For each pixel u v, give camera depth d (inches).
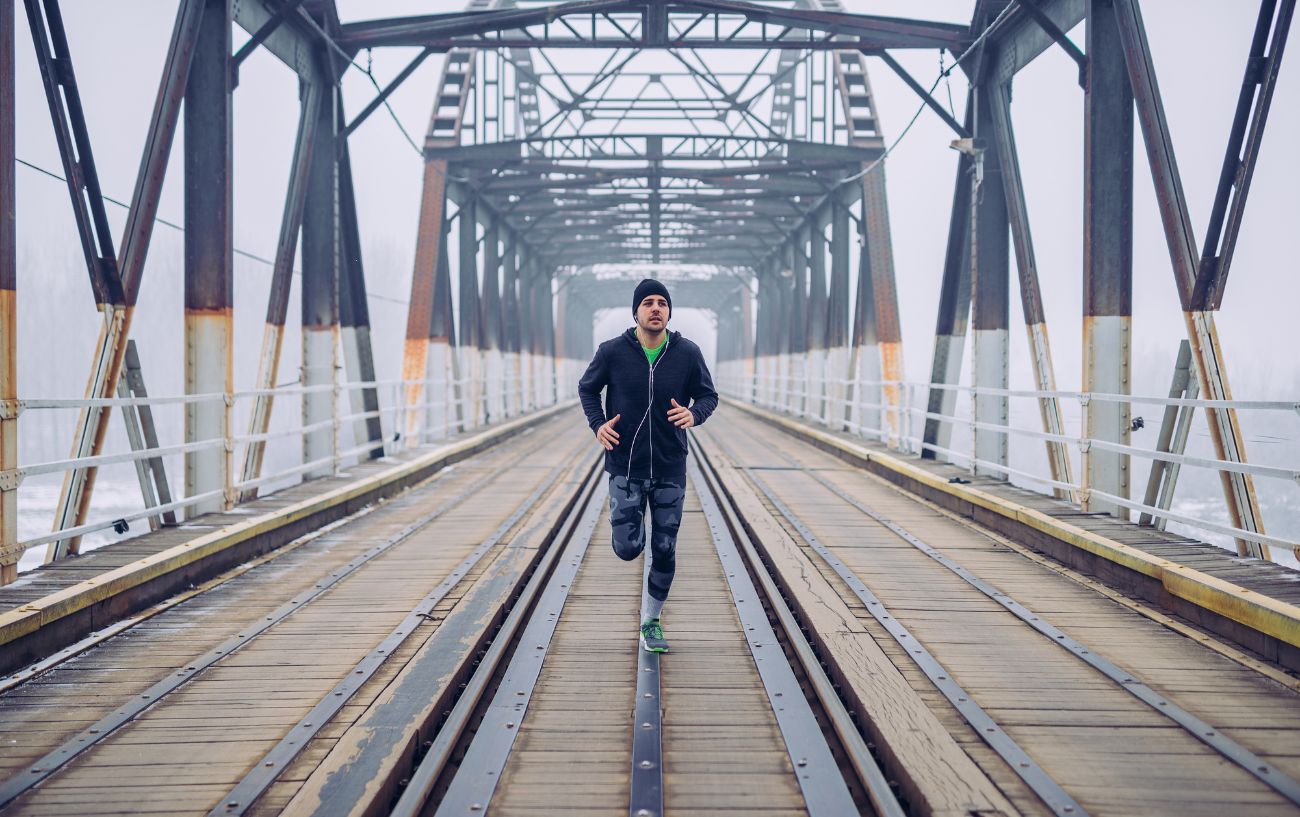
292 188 442.9
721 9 517.7
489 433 745.6
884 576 255.9
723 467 554.6
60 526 265.0
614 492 185.2
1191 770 128.3
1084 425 319.3
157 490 295.6
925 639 194.1
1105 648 186.7
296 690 161.8
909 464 470.3
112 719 146.6
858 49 512.7
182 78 314.7
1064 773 127.1
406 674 165.8
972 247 470.6
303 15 440.1
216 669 174.1
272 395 365.1
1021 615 211.5
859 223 814.5
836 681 172.6
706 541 332.5
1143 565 224.1
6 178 208.2
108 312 281.7
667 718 154.1
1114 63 335.6
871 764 128.4
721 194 1080.8
